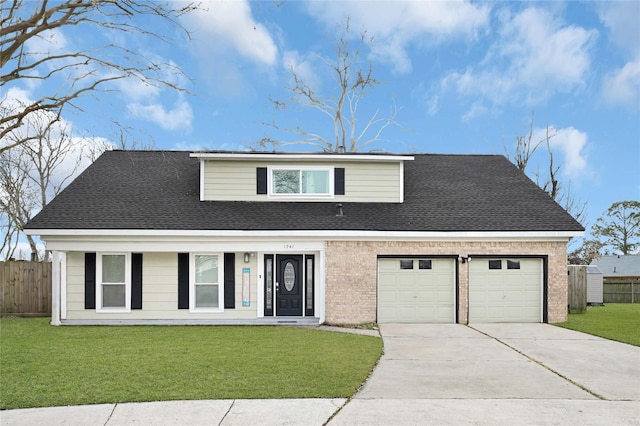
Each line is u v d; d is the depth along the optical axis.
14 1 6.20
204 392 7.09
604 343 11.58
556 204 16.38
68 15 6.31
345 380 7.84
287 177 16.42
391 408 6.48
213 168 16.17
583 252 39.72
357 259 14.72
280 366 8.77
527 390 7.45
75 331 12.88
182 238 14.45
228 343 11.11
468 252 14.98
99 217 14.50
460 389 7.48
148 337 11.91
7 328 13.45
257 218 15.02
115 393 7.03
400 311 15.04
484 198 16.80
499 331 13.36
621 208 46.12
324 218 15.15
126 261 14.80
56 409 6.39
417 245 14.92
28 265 16.41
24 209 24.42
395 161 16.47
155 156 19.36
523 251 15.09
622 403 6.79
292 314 15.29
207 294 15.02
